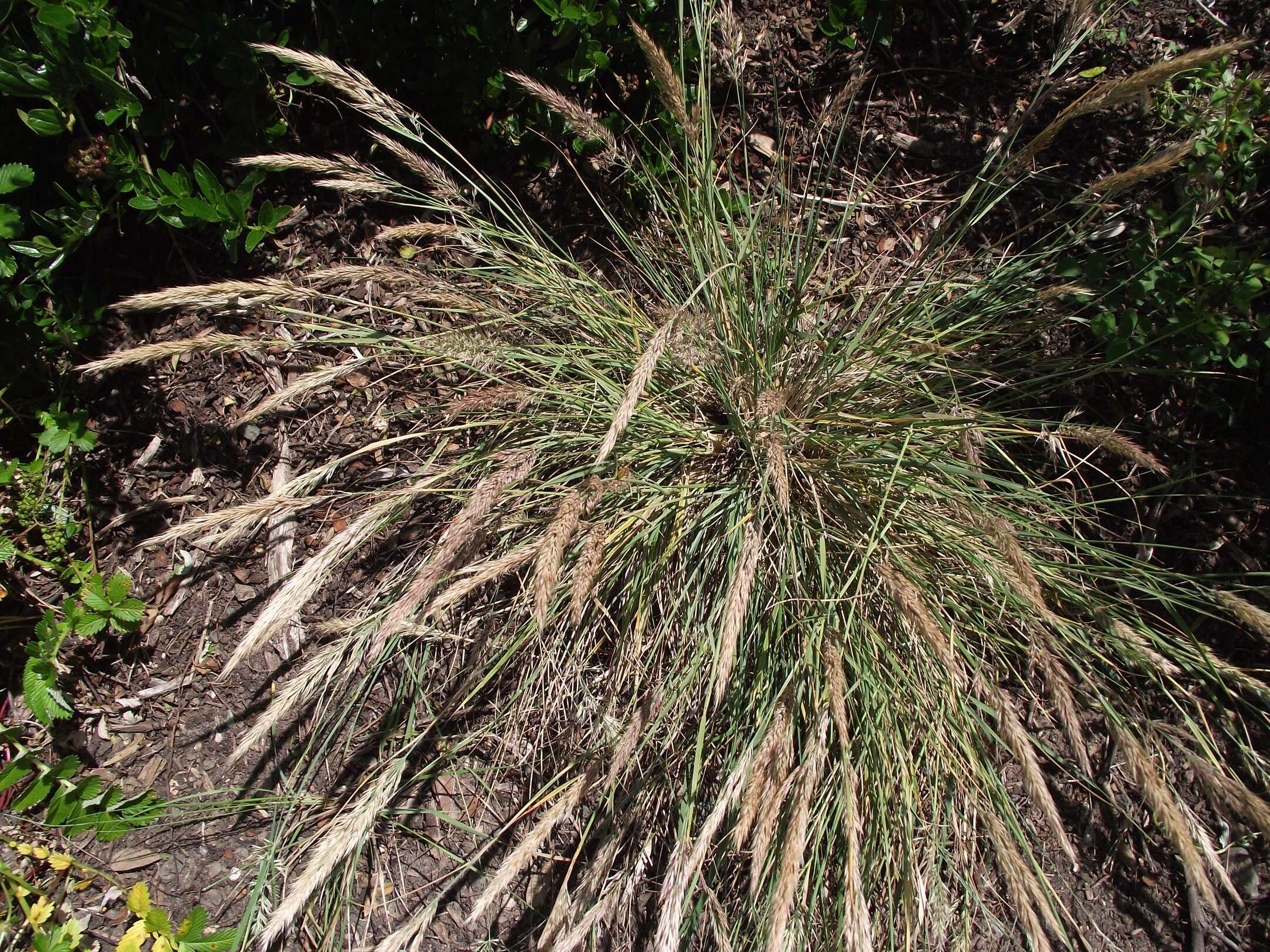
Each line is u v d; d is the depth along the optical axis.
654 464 0.86
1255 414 0.93
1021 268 0.86
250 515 0.76
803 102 1.02
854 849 0.62
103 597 0.85
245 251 0.99
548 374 0.89
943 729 0.76
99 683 0.93
